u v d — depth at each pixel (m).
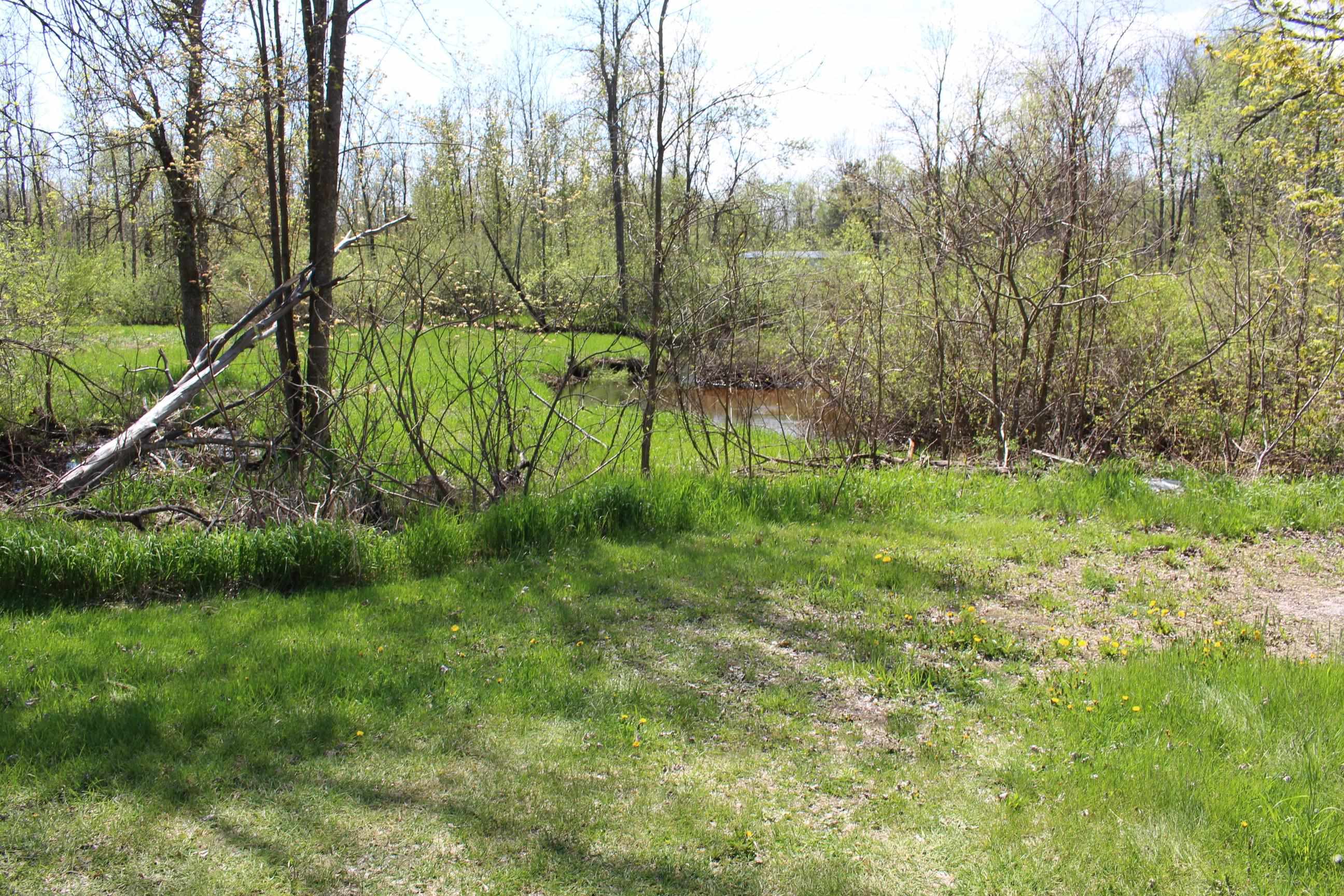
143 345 18.53
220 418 9.45
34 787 3.61
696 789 3.68
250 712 4.29
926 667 4.82
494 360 8.72
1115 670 4.62
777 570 6.56
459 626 5.47
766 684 4.69
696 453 11.15
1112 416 10.67
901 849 3.28
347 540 6.55
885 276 12.13
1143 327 11.05
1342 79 8.21
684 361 9.73
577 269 15.88
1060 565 6.83
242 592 6.18
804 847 3.29
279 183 9.16
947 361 11.75
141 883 3.07
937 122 10.79
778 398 11.98
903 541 7.44
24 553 5.92
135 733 4.04
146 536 6.58
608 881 3.11
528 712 4.34
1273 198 10.42
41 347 10.09
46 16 5.67
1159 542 7.36
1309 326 10.05
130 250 23.67
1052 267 11.21
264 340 10.38
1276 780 3.53
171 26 6.55
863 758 3.93
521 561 6.85
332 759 3.89
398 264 8.73
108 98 6.91
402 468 8.58
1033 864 3.16
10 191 11.71
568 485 8.58
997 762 3.85
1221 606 5.87
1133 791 3.52
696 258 10.34
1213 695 4.27
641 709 4.39
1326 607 5.89
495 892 3.05
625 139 10.74
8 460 9.78
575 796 3.62
